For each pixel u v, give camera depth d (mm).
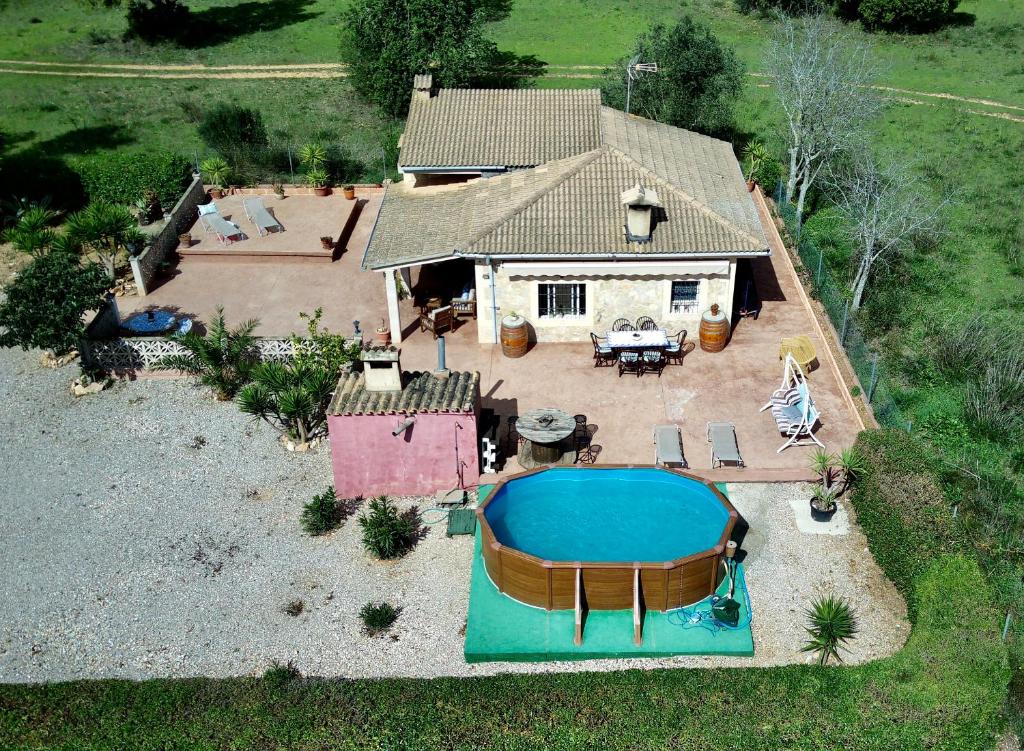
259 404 25828
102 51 64312
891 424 25844
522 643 20641
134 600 22469
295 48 65000
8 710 19312
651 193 28641
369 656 20812
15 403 29562
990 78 59344
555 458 25672
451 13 51094
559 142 34875
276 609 22094
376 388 24688
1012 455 26438
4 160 46812
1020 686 19344
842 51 43750
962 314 33531
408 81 50594
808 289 33938
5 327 31672
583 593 20938
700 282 29812
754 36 66938
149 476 26375
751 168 41938
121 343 29953
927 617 19703
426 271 35938
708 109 44250
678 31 44219
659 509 23281
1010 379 28281
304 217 40250
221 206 41438
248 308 34344
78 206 42938
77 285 28781
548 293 30297
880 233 33000
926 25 68312
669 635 20688
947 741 17516
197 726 18500
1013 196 42906
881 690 18328
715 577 21406
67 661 20953
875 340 32094
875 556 22500
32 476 26500
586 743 17547
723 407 27953
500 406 28297
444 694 19094
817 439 26562
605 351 29406
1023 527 23938
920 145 49062
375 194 42625
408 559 23297
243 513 24984
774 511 24219
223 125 45312
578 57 62594
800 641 20672
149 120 52781
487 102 36969
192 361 29797
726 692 18719
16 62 62281
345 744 17812
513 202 31234
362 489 25281
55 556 23781
